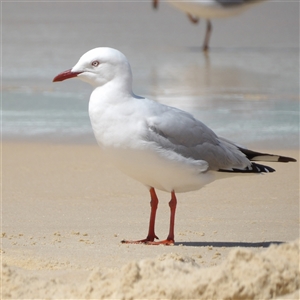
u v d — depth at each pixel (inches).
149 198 522.0
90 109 410.0
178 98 896.9
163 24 1702.8
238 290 266.7
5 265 313.4
